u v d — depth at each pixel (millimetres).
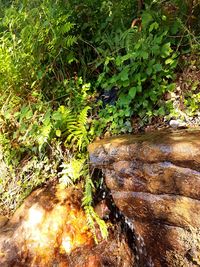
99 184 2729
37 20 3178
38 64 3154
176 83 2734
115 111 2807
